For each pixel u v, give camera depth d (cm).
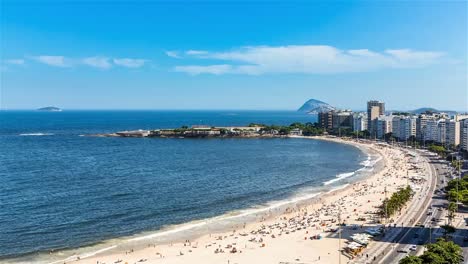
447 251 12838
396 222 18200
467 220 18312
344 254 14725
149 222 18700
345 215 19788
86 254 14825
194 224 18562
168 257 14638
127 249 15400
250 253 15025
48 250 15162
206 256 14775
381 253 14538
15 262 14025
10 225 17825
